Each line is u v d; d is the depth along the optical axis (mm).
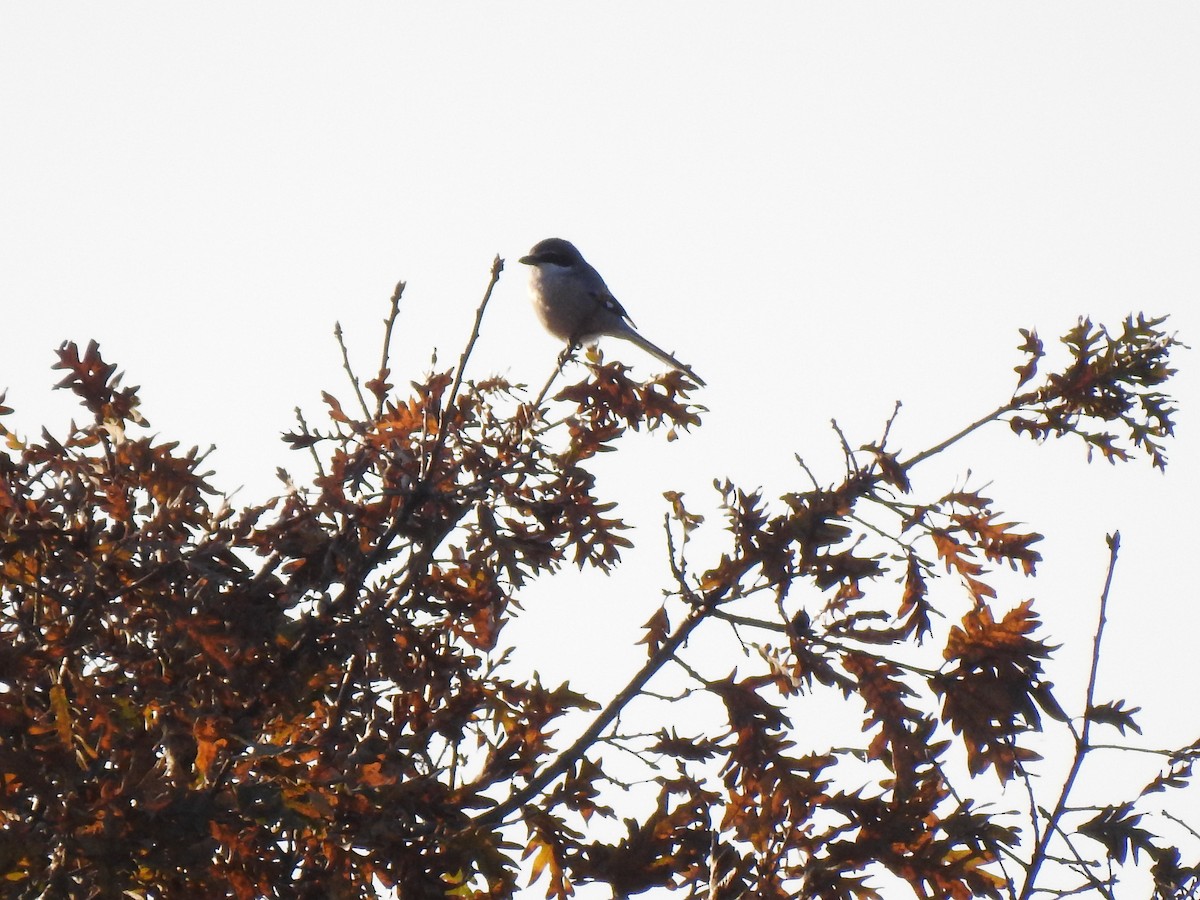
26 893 7996
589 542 10906
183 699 8797
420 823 9180
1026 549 11008
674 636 10750
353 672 10016
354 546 9938
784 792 10039
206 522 9938
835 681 10328
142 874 8453
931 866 9352
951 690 10391
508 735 10320
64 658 8969
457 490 10430
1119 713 9203
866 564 10656
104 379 10586
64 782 8391
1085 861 8953
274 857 8969
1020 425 11719
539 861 9961
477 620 10359
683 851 9828
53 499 9680
